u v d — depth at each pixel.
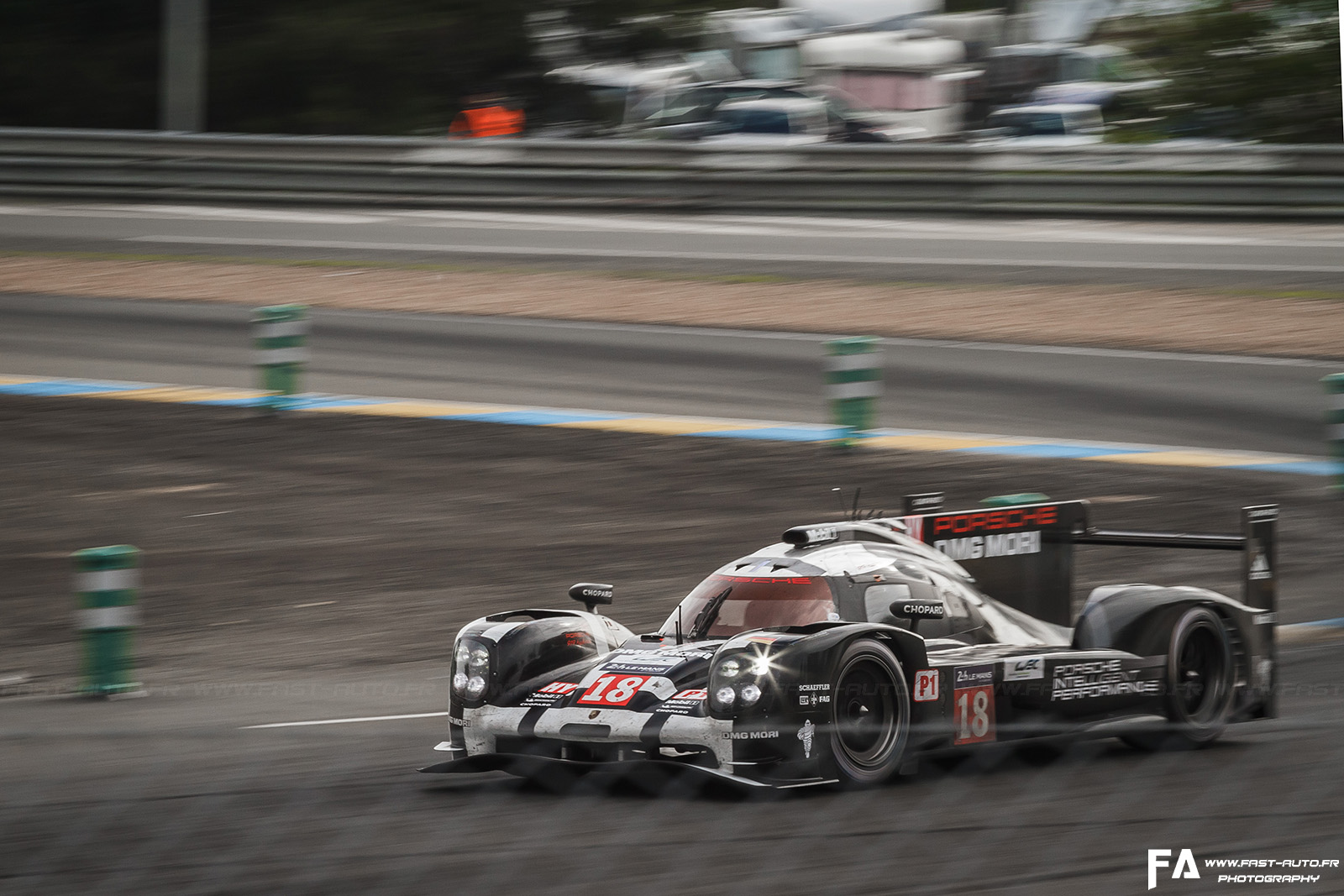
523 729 13.73
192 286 48.12
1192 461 31.44
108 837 12.17
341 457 32.34
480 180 60.12
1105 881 10.47
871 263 50.53
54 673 21.06
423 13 79.56
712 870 10.90
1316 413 35.09
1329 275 47.75
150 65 79.69
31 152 61.12
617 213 59.28
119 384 38.00
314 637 22.39
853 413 32.56
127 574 19.94
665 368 39.41
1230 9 73.88
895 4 72.75
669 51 82.38
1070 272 48.78
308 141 60.50
